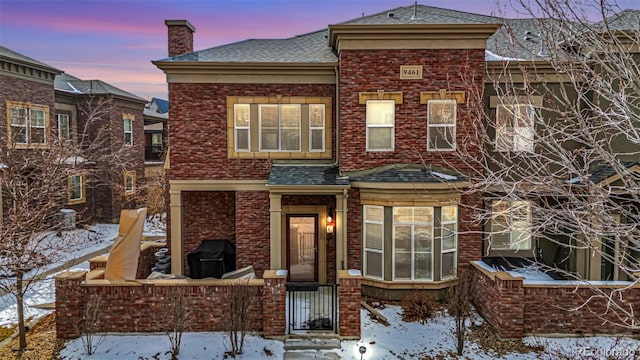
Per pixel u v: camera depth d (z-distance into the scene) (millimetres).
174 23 15102
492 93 12703
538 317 9828
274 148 13930
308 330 9930
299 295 12445
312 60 13617
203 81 13594
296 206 13758
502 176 7664
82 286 9828
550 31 5512
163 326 9797
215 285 9898
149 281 10070
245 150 13844
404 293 12078
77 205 24984
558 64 5512
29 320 11078
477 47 12258
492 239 13078
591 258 11938
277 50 14781
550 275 12391
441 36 12227
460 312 9344
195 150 13688
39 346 9445
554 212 6078
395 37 12320
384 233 12133
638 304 9578
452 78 12375
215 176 13750
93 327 9234
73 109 25797
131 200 26828
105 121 26078
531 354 9125
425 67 12430
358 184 12250
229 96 13672
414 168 12625
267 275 9859
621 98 4930
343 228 12383
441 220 12016
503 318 9711
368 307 11430
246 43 15688
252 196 13820
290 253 13875
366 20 13234
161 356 8961
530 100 6750
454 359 8984
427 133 12570
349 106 12648
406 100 12531
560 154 5707
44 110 22031
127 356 8969
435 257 12023
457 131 12422
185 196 14477
